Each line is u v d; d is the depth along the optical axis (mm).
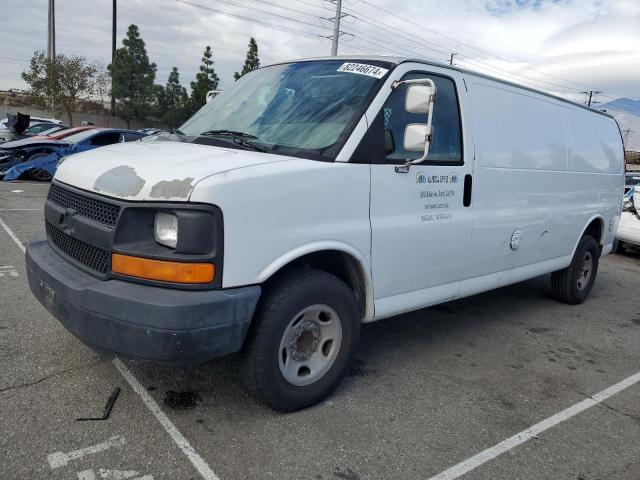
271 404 3078
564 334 5141
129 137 15102
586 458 3018
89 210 2939
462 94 4051
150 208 2658
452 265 4027
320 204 3035
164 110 44125
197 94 45312
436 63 3869
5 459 2559
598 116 6207
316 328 3229
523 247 4816
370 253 3350
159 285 2621
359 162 3240
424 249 3723
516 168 4559
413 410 3379
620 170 6637
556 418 3447
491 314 5602
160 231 2672
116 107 41875
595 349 4801
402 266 3600
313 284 3059
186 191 2584
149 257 2625
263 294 2975
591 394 3848
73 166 3309
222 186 2627
